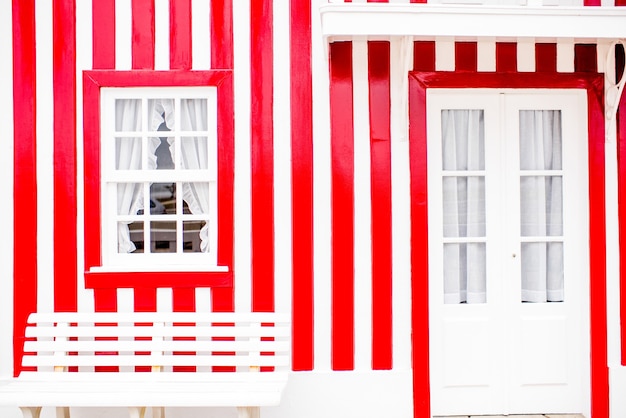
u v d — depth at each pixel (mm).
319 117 3385
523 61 3410
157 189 3502
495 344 3484
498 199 3488
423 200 3373
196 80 3365
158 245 3504
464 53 3391
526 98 3492
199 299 3383
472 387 3479
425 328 3379
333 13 2971
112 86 3369
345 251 3379
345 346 3379
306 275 3375
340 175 3377
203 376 3068
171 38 3373
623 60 3422
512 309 3490
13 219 3387
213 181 3436
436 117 3463
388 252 3383
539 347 3498
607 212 3449
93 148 3367
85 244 3363
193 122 3492
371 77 3379
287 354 3375
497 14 2979
